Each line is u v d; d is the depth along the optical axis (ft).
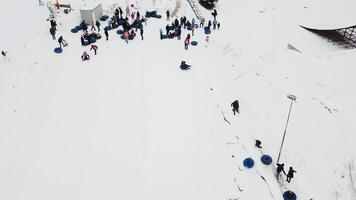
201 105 78.54
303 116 71.92
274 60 91.45
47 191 58.13
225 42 105.70
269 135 70.95
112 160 63.98
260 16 119.34
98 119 73.31
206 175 62.03
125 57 95.30
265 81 83.51
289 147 67.46
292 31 107.04
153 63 92.79
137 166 62.95
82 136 69.15
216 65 94.43
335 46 97.50
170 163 63.82
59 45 100.12
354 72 79.20
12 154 64.80
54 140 68.08
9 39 100.89
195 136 70.03
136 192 58.39
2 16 112.68
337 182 60.70
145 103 77.92
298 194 59.36
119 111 75.61
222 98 81.56
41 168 62.18
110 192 58.23
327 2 121.39
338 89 75.82
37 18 113.60
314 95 75.66
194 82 86.12
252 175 62.44
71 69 89.51
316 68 83.66
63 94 80.43
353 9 115.14
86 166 62.75
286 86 79.92
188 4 128.77
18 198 56.90
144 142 67.92
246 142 69.87
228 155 66.44
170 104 78.07
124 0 129.90
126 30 103.14
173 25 109.19
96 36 103.50
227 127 73.36
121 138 68.74
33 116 73.87
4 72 86.99
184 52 99.40
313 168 63.10
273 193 59.36
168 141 68.44
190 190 59.16
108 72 88.48
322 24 109.40
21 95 79.66
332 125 68.64
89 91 81.61
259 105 77.97
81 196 57.47
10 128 70.54
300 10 119.24
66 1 126.41
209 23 111.04
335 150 64.85
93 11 109.60
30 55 94.43
